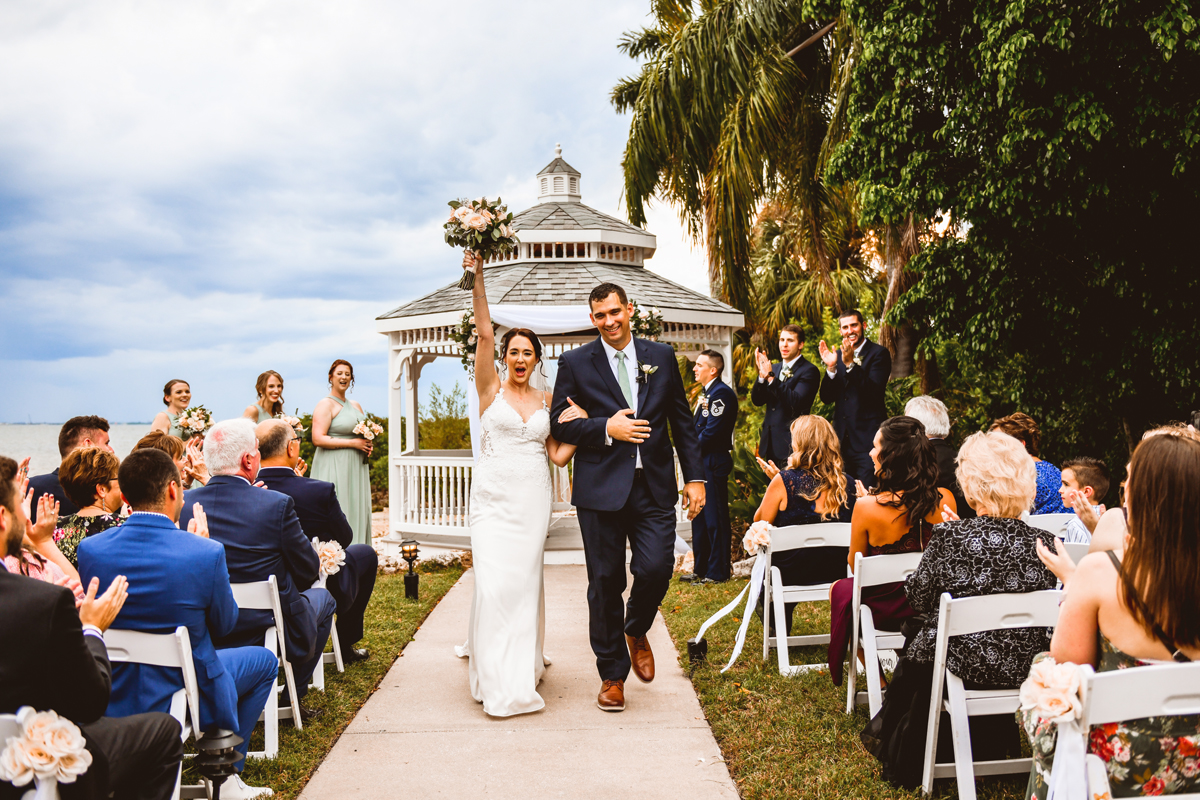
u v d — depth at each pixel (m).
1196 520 1.83
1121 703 1.80
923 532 3.79
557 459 4.39
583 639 5.71
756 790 3.16
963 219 7.16
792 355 7.41
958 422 10.52
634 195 12.98
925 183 7.06
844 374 7.08
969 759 2.79
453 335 7.35
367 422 7.68
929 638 2.97
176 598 2.90
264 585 3.60
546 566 8.66
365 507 7.71
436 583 7.80
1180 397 6.78
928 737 2.93
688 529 9.62
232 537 3.64
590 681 4.72
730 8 11.80
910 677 3.06
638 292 9.59
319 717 4.08
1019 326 7.24
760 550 4.68
